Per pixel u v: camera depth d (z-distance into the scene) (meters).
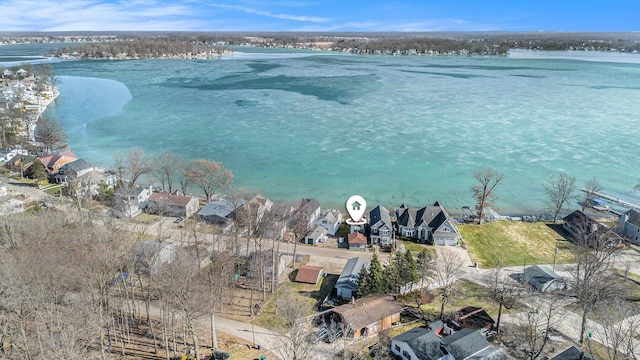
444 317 58.25
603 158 128.75
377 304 57.31
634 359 46.75
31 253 52.09
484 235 85.56
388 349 52.09
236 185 108.81
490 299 63.28
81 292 51.31
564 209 99.00
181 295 48.44
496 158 128.88
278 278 68.31
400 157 129.75
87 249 54.72
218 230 83.75
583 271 69.00
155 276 57.66
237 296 63.72
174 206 91.06
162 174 105.06
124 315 56.12
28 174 109.50
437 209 85.50
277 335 54.69
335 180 113.44
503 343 53.31
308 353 50.53
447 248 79.69
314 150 135.12
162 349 51.62
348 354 50.84
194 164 107.44
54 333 44.50
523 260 75.62
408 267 63.91
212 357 49.94
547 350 51.88
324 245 81.56
